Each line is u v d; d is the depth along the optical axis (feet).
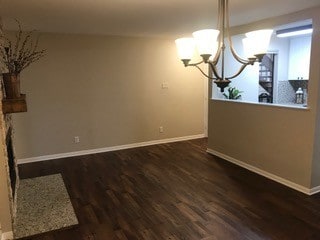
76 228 9.03
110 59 17.06
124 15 11.20
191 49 6.64
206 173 13.69
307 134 10.92
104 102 17.34
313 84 10.50
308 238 8.26
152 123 19.08
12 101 8.64
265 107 12.70
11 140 11.15
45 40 15.31
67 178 13.35
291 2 9.56
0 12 10.36
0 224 8.38
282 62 19.40
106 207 10.40
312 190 11.14
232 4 9.75
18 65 9.35
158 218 9.54
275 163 12.50
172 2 9.29
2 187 8.28
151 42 18.07
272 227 8.85
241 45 16.37
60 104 16.19
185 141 20.07
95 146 17.52
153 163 15.38
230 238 8.30
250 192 11.41
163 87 18.98
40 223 9.29
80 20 12.12
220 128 15.94
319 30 10.11
